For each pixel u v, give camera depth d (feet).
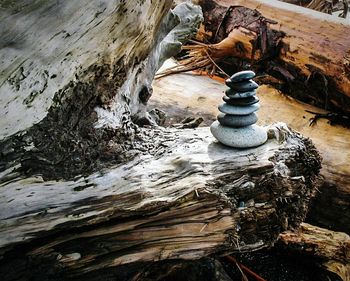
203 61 4.26
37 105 1.99
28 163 1.97
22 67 1.94
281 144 2.23
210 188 1.93
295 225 2.26
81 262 1.90
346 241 2.70
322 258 2.73
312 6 4.50
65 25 1.94
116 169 2.08
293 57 3.76
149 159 2.16
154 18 2.38
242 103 2.15
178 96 3.84
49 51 1.96
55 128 2.04
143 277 2.06
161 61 2.96
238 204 1.97
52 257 1.88
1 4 1.79
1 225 1.83
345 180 2.98
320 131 3.32
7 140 1.95
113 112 2.31
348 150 3.11
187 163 2.07
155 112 3.05
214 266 2.45
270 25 3.93
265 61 4.00
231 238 1.92
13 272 1.85
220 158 2.11
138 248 1.93
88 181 2.00
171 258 1.95
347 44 3.44
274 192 2.05
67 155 2.04
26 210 1.87
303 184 2.18
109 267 1.93
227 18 4.31
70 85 2.07
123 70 2.33
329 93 3.53
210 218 1.90
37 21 1.89
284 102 3.70
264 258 2.86
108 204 1.90
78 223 1.86
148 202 1.88
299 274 2.76
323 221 3.08
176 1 4.29
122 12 2.02
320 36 3.61
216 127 2.23
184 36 3.11
